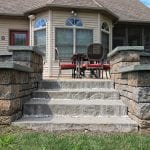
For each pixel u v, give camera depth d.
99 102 7.14
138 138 5.32
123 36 18.88
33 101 7.15
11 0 18.09
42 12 15.71
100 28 15.98
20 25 17.12
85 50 15.69
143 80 6.00
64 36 15.49
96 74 12.98
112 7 19.88
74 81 8.25
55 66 15.32
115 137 5.37
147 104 5.98
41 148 4.55
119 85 7.70
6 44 16.97
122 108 6.89
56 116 6.77
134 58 7.54
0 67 5.82
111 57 8.87
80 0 15.60
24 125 5.99
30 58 7.33
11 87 5.97
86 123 6.04
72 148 4.56
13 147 4.62
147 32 19.36
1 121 5.95
